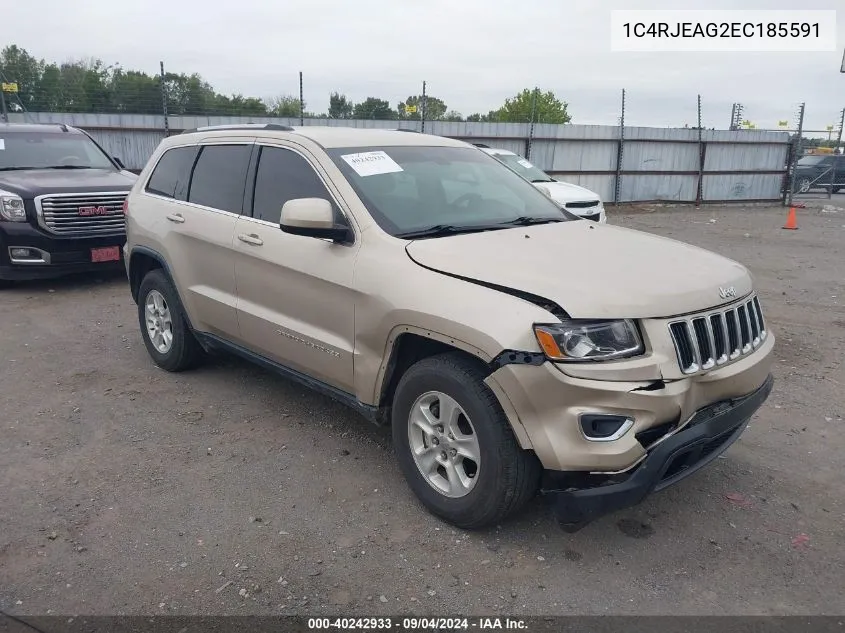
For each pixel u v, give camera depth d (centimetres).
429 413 347
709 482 396
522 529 346
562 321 292
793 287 925
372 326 355
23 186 834
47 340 652
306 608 291
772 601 297
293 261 401
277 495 379
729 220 1820
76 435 450
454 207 409
